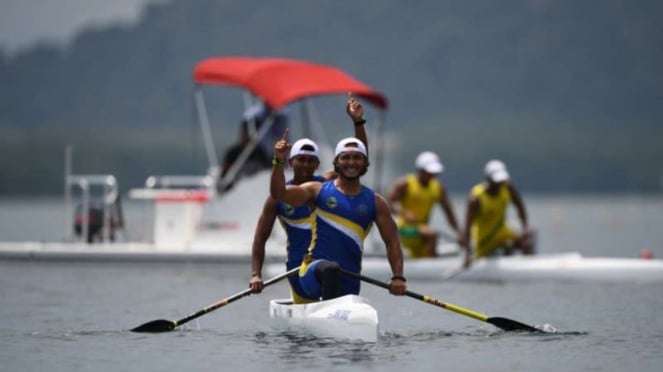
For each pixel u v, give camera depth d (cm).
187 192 8656
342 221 5075
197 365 4425
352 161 5044
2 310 6103
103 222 8988
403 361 4453
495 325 5156
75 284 7419
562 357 4547
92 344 4900
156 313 5978
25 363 4491
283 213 5219
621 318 5678
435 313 5841
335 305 4909
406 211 8212
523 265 7725
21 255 8669
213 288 7212
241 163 8638
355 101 5503
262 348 4747
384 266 7888
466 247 7844
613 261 7644
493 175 7962
